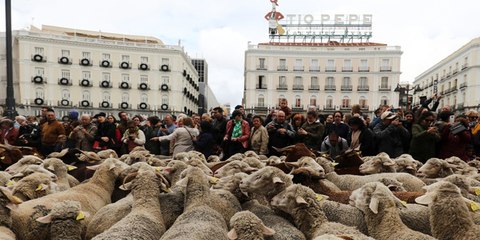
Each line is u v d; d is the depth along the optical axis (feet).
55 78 184.55
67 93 187.42
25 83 177.68
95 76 192.65
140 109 199.93
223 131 35.45
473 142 33.58
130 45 197.67
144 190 16.07
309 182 19.44
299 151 24.97
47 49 182.50
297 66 205.98
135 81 199.82
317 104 205.57
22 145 33.88
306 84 205.67
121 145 34.45
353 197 15.64
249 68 205.87
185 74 220.43
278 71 205.36
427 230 14.98
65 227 13.70
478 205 13.65
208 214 14.58
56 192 18.04
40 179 17.52
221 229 13.58
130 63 198.80
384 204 14.25
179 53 206.69
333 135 29.58
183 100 216.13
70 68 187.83
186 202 16.15
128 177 16.84
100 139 33.35
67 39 186.09
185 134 31.78
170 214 16.19
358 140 28.50
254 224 12.76
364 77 202.18
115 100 196.34
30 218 14.51
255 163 23.48
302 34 222.89
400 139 28.45
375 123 34.60
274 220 15.28
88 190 18.79
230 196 17.33
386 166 23.99
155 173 16.90
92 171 25.29
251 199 18.37
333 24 221.25
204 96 326.24
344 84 204.33
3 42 179.42
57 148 32.45
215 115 35.76
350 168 25.34
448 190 13.93
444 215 13.64
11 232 13.42
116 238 12.00
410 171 24.43
